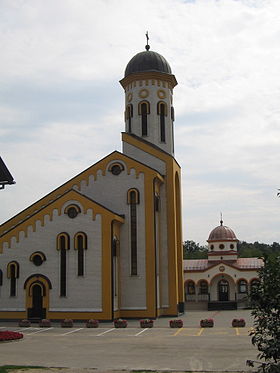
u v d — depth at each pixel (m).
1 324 38.75
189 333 30.88
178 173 51.25
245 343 25.36
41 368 18.88
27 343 26.69
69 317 39.59
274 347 12.86
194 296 70.94
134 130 50.00
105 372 18.06
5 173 30.52
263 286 13.08
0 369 18.53
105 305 39.22
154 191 43.06
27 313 40.31
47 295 40.22
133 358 21.25
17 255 41.34
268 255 13.37
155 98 50.16
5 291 41.00
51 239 41.03
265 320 13.08
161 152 47.38
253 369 18.36
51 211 41.38
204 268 71.94
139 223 42.69
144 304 41.41
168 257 45.72
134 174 43.56
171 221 46.19
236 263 72.88
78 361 20.62
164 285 45.41
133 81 50.69
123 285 41.94
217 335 29.41
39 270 40.78
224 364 19.42
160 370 18.36
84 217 40.72
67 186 44.91
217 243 75.19
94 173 44.53
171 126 51.34
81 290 39.81
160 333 31.17
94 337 29.34
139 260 42.09
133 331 32.62
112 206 43.53
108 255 39.81
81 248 40.38
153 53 52.00
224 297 70.44
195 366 19.09
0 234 44.94
